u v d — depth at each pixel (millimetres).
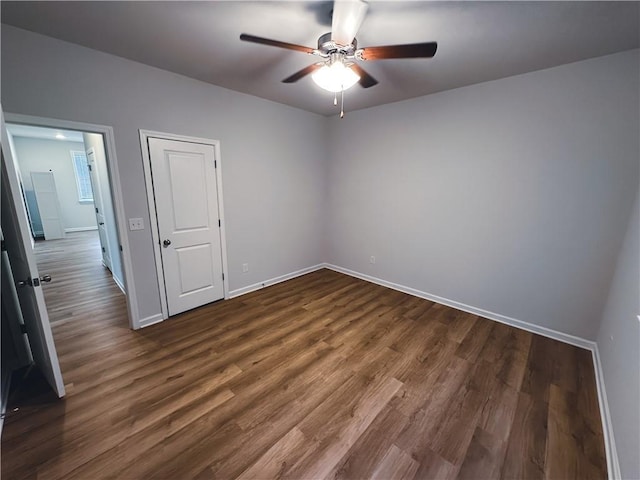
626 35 1798
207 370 2117
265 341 2516
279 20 1713
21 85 1878
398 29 1767
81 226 7969
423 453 1488
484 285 2977
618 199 2166
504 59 2186
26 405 1754
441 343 2506
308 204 4242
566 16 1609
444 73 2471
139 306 2691
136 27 1809
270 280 3926
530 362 2238
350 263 4348
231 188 3260
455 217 3084
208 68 2477
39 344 1833
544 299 2613
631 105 2043
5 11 1626
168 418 1683
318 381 2016
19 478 1336
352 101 3381
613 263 2242
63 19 1718
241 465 1416
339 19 1386
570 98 2266
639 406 1229
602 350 2131
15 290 2057
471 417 1716
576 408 1785
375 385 1982
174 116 2654
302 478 1358
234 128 3156
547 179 2455
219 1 1536
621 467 1298
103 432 1580
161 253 2773
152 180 2607
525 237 2646
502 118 2619
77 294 3527
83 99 2135
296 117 3795
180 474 1366
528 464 1439
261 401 1826
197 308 3148
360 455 1476
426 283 3463
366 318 2965
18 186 1547
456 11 1572
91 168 4117
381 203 3762
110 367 2135
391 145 3514
